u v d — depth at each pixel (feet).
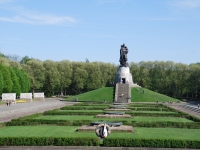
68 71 602.85
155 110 265.95
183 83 583.99
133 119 190.60
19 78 523.29
